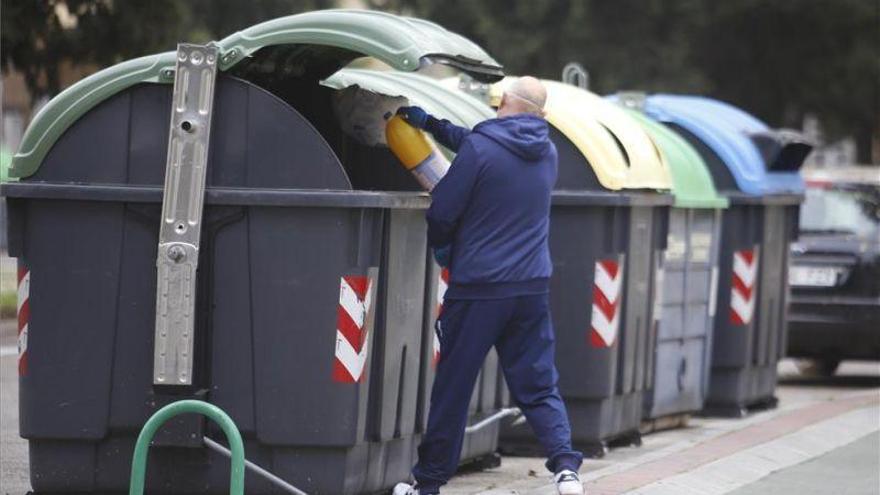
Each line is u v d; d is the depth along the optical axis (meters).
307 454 24.39
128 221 24.44
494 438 30.73
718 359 40.66
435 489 25.12
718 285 40.78
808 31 104.94
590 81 99.81
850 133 112.62
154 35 70.69
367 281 24.25
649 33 99.12
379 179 28.34
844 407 43.38
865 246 50.09
